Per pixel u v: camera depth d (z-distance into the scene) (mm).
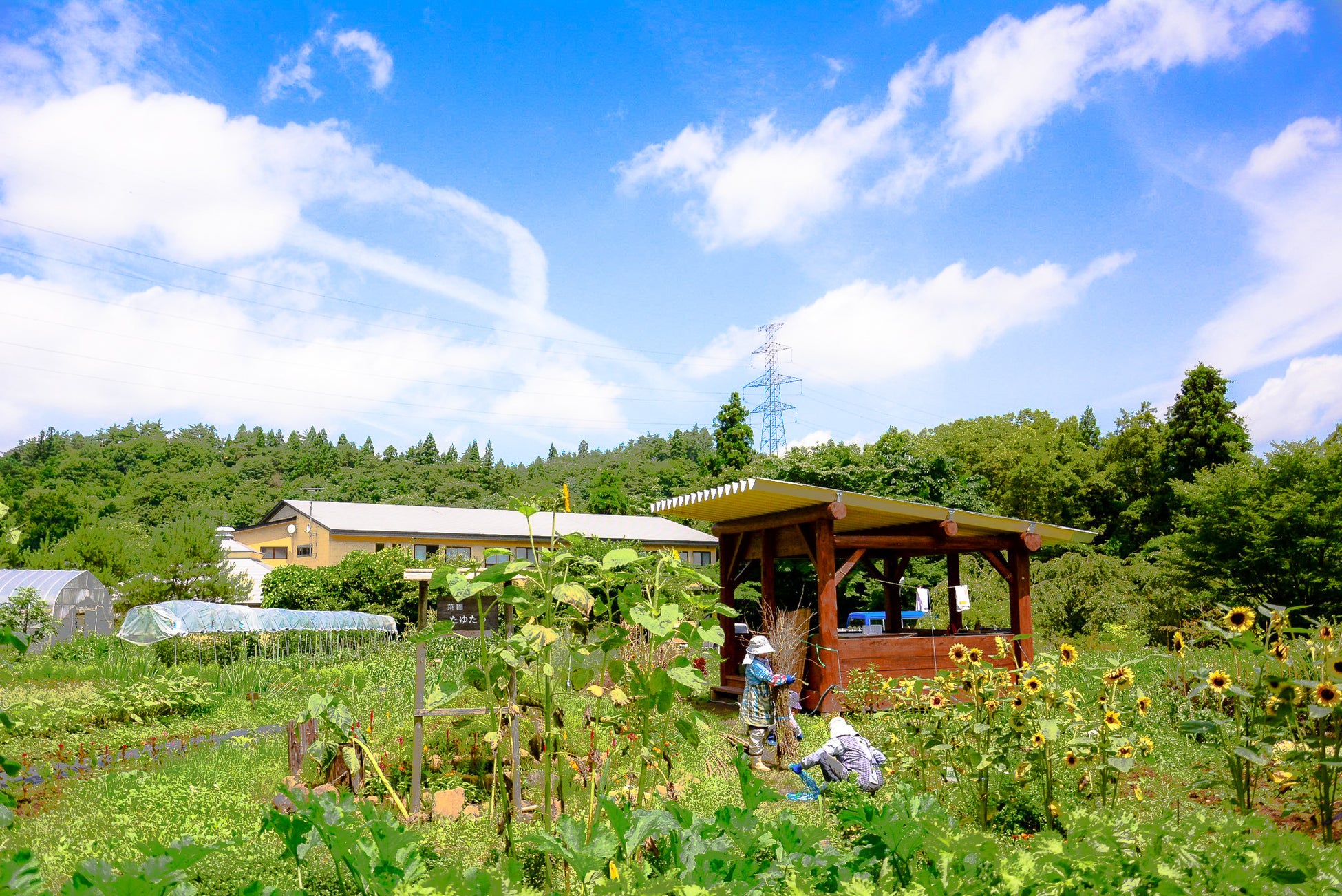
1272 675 4348
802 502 11039
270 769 7395
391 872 2914
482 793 6137
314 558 34625
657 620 3941
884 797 5523
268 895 2859
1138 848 3043
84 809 6223
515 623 5922
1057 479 37375
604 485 49844
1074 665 5516
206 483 89125
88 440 124375
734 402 49281
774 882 3170
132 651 19375
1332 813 4469
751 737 7770
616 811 3121
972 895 2785
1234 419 35094
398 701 9664
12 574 24719
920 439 40906
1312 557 16594
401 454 132500
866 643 11148
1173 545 19719
